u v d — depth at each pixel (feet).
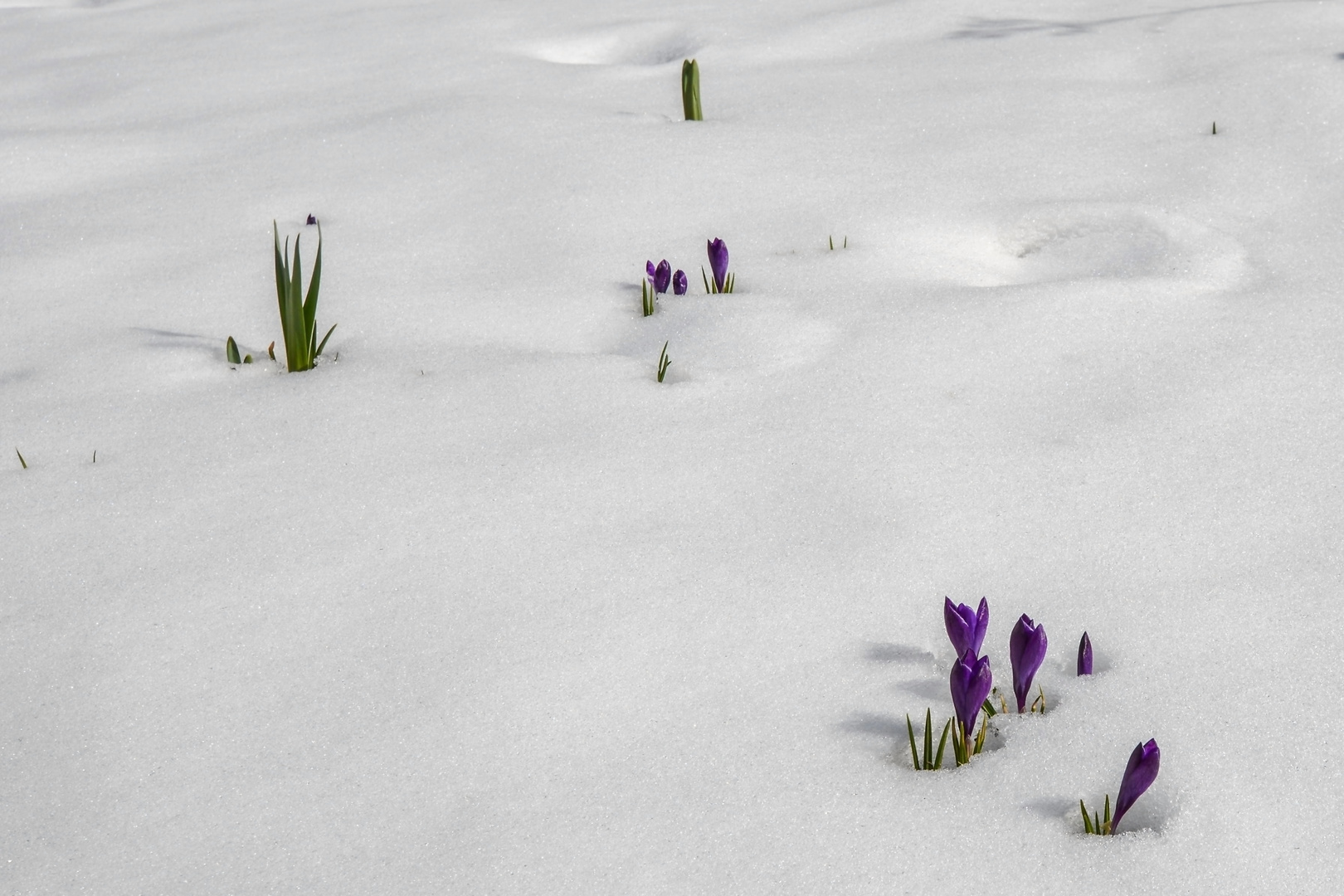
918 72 17.24
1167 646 10.61
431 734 10.51
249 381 11.96
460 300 12.41
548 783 10.38
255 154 15.96
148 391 11.93
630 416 11.59
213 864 10.26
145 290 12.61
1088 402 11.50
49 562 11.09
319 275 11.95
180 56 21.01
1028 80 16.37
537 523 11.13
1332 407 11.38
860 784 10.34
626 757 10.43
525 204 13.70
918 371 11.71
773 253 12.59
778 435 11.44
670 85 18.06
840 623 10.75
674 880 10.17
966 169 13.64
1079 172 13.28
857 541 11.00
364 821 10.33
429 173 14.87
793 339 11.96
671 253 12.66
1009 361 11.72
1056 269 12.45
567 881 10.18
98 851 10.30
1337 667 10.52
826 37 19.60
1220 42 16.85
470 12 22.99
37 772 10.47
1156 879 10.11
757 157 14.58
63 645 10.80
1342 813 10.20
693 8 21.93
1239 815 10.21
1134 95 15.33
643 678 10.62
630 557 10.99
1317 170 12.78
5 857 10.29
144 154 16.26
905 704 10.52
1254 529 10.94
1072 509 11.07
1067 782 10.32
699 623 10.77
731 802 10.32
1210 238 12.37
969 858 10.18
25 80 20.11
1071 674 10.60
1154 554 10.89
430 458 11.43
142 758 10.50
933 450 11.33
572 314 12.28
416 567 11.00
